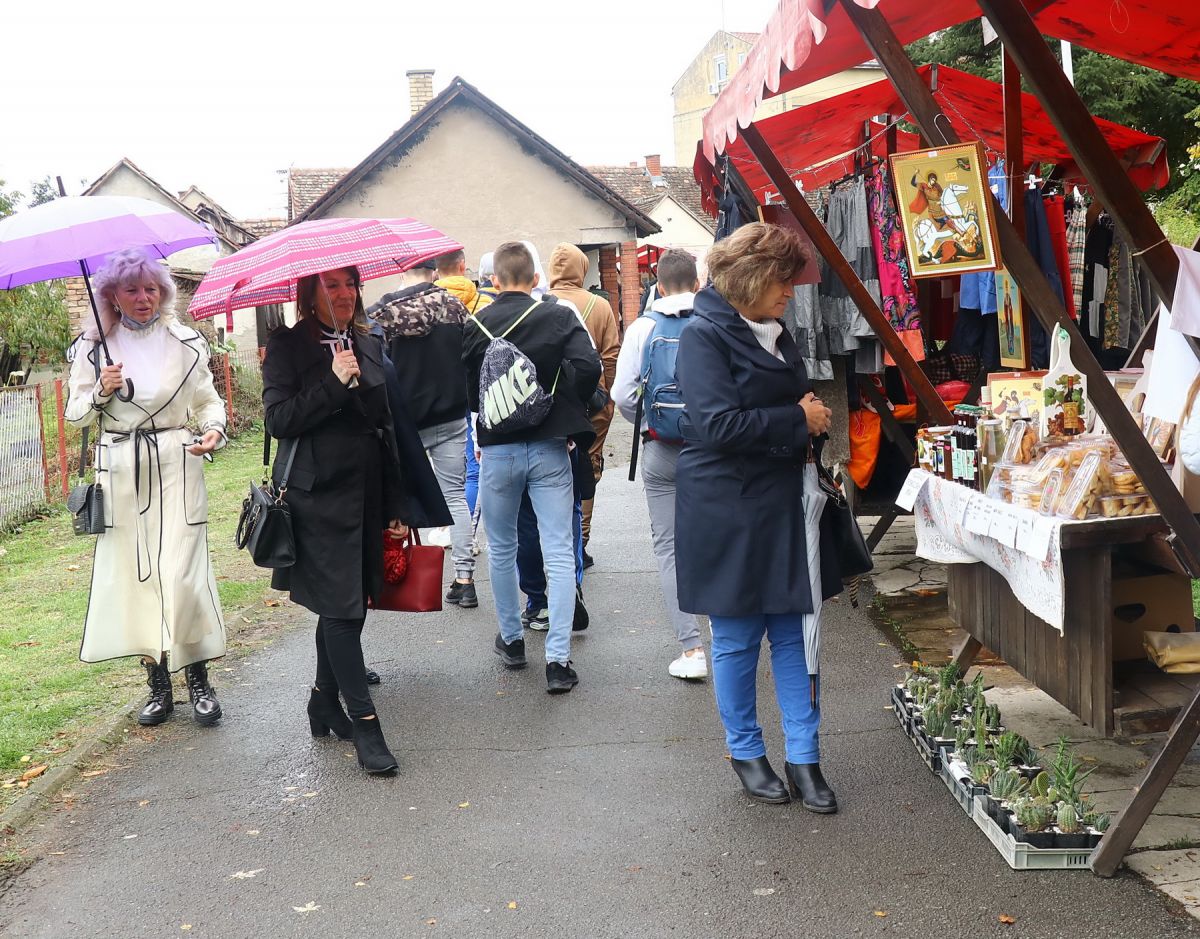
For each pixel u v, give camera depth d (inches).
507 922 127.7
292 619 266.8
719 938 122.0
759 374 145.4
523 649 220.7
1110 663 131.5
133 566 190.5
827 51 195.6
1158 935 116.3
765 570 148.2
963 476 156.9
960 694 170.4
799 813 150.9
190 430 194.1
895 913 124.4
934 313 292.7
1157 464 124.6
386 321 248.7
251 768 176.7
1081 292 281.4
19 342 634.8
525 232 1094.4
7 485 423.8
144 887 140.1
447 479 264.5
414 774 171.6
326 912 131.9
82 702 208.2
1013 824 133.8
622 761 172.7
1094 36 222.7
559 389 204.8
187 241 201.0
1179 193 636.7
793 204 176.2
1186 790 148.1
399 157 1073.5
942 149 137.6
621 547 326.6
